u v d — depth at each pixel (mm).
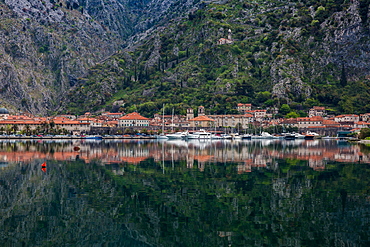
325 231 37812
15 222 41281
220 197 51938
